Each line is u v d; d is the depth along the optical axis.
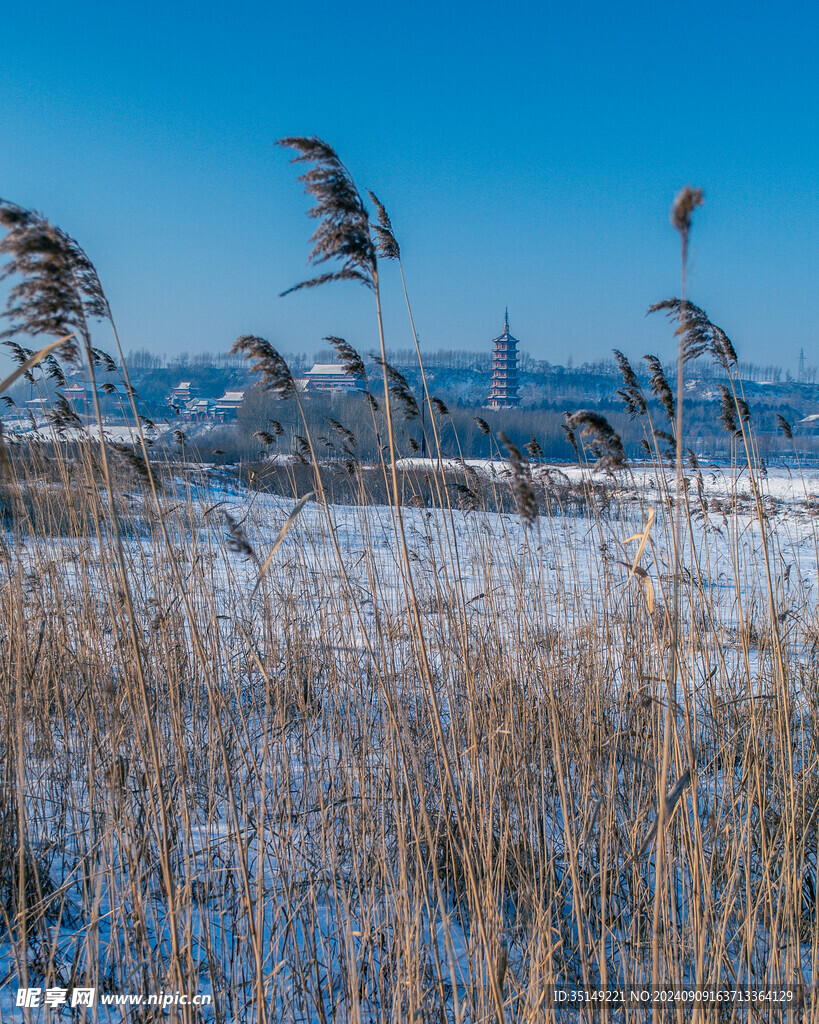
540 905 2.99
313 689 4.92
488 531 6.93
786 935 3.00
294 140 2.35
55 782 4.20
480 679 4.79
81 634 4.39
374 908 3.18
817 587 9.23
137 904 2.83
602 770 4.05
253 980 2.65
